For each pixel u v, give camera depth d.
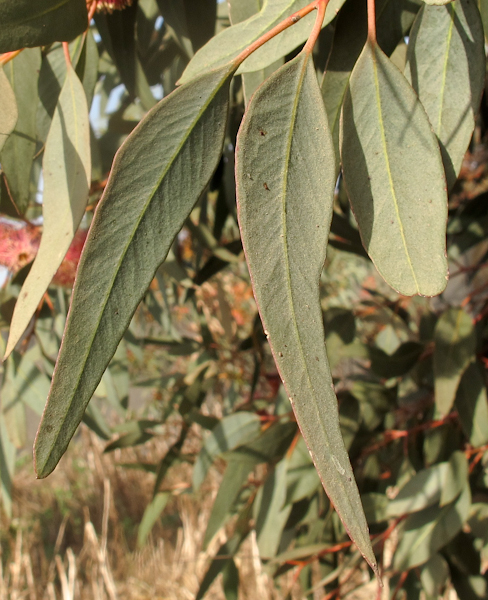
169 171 0.25
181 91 0.25
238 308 1.17
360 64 0.27
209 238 0.55
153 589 1.27
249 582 1.14
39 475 0.22
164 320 0.74
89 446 1.80
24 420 0.56
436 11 0.29
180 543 1.40
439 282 0.25
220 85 0.26
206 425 0.69
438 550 0.55
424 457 0.64
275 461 0.61
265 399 0.80
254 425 0.64
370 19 0.27
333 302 1.39
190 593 1.21
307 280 0.23
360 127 0.27
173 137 0.25
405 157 0.26
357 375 0.75
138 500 1.71
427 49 0.29
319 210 0.24
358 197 0.27
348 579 0.60
